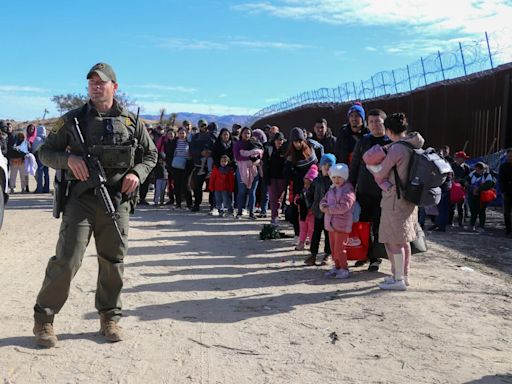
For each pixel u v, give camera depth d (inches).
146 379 150.8
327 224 266.7
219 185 495.2
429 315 208.8
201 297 230.5
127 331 186.4
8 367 154.7
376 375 155.6
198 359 165.2
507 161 445.4
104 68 165.5
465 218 527.8
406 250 250.4
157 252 323.0
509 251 362.0
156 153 178.1
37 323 169.9
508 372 158.7
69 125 162.7
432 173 228.1
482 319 205.5
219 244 352.8
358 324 198.2
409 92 836.6
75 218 163.8
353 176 274.7
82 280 251.3
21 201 583.5
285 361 164.9
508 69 642.2
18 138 668.7
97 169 161.0
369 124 269.3
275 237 372.8
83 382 147.7
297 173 342.0
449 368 160.7
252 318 204.1
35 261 288.4
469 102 711.1
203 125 528.1
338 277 265.6
